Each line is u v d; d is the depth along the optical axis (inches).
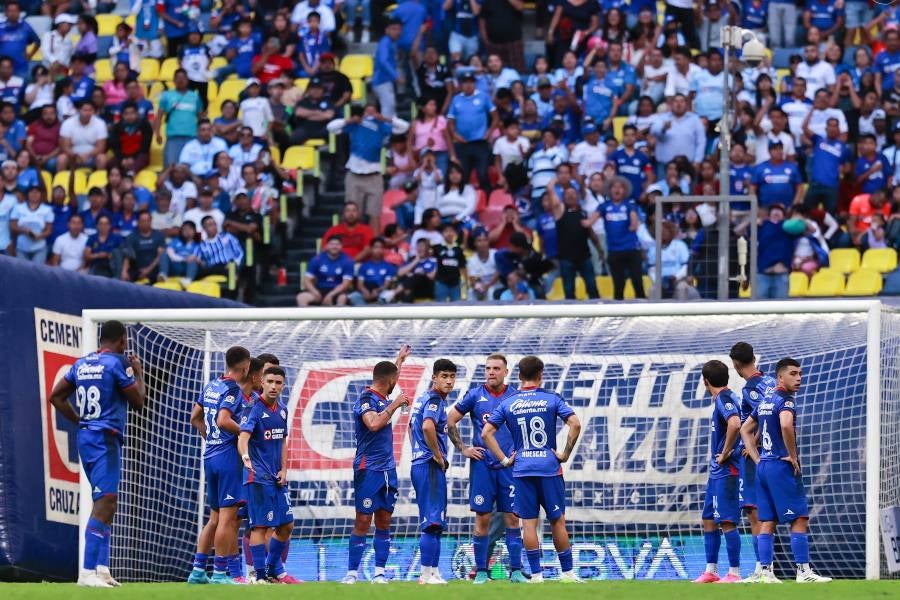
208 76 3570.4
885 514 2021.4
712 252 2642.7
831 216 3056.1
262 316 2113.7
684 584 1686.8
